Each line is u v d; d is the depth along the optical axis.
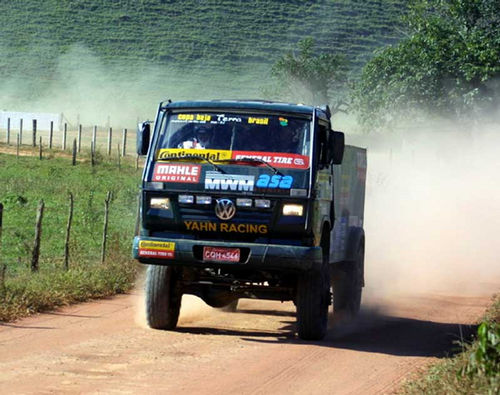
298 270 17.62
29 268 25.75
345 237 22.19
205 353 16.50
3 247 32.19
